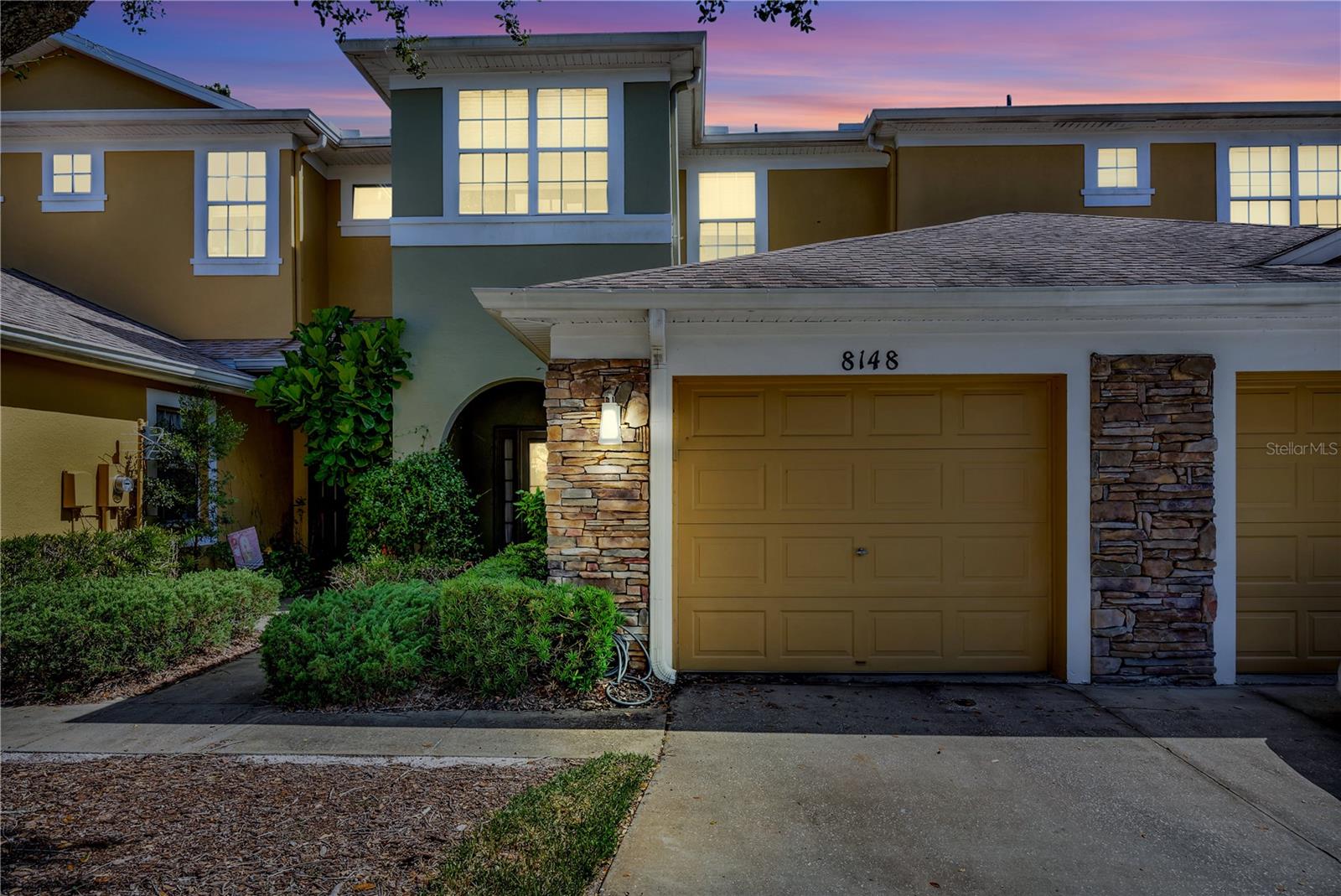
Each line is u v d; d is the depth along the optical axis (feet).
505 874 10.83
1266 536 21.08
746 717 18.12
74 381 28.84
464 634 19.07
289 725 17.58
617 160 34.60
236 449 37.35
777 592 21.77
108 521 30.45
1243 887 11.05
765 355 21.22
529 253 34.81
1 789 14.14
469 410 40.37
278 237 40.34
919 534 21.72
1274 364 20.59
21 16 11.33
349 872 11.17
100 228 40.47
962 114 39.04
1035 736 16.83
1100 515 20.65
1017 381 21.59
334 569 32.40
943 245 25.46
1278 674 21.06
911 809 13.42
